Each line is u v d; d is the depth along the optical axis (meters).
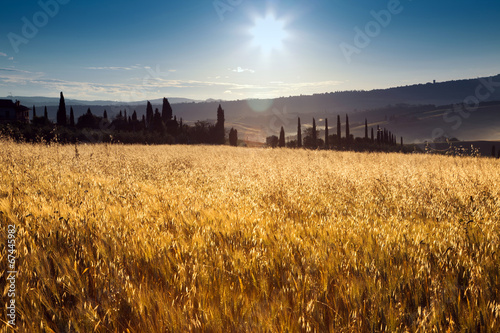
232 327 2.33
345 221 5.25
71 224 4.35
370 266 3.35
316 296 2.75
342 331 2.34
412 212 6.36
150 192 7.47
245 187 8.61
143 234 4.11
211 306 2.58
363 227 4.92
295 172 11.59
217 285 2.95
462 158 19.83
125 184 8.25
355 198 7.84
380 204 7.12
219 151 23.30
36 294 2.58
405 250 3.85
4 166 9.94
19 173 8.58
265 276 3.12
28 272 2.89
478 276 3.14
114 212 5.32
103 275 2.96
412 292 2.95
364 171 12.03
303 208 6.33
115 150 18.28
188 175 10.66
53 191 6.78
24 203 5.29
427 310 2.62
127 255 3.52
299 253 3.72
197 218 5.12
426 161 17.70
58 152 14.59
